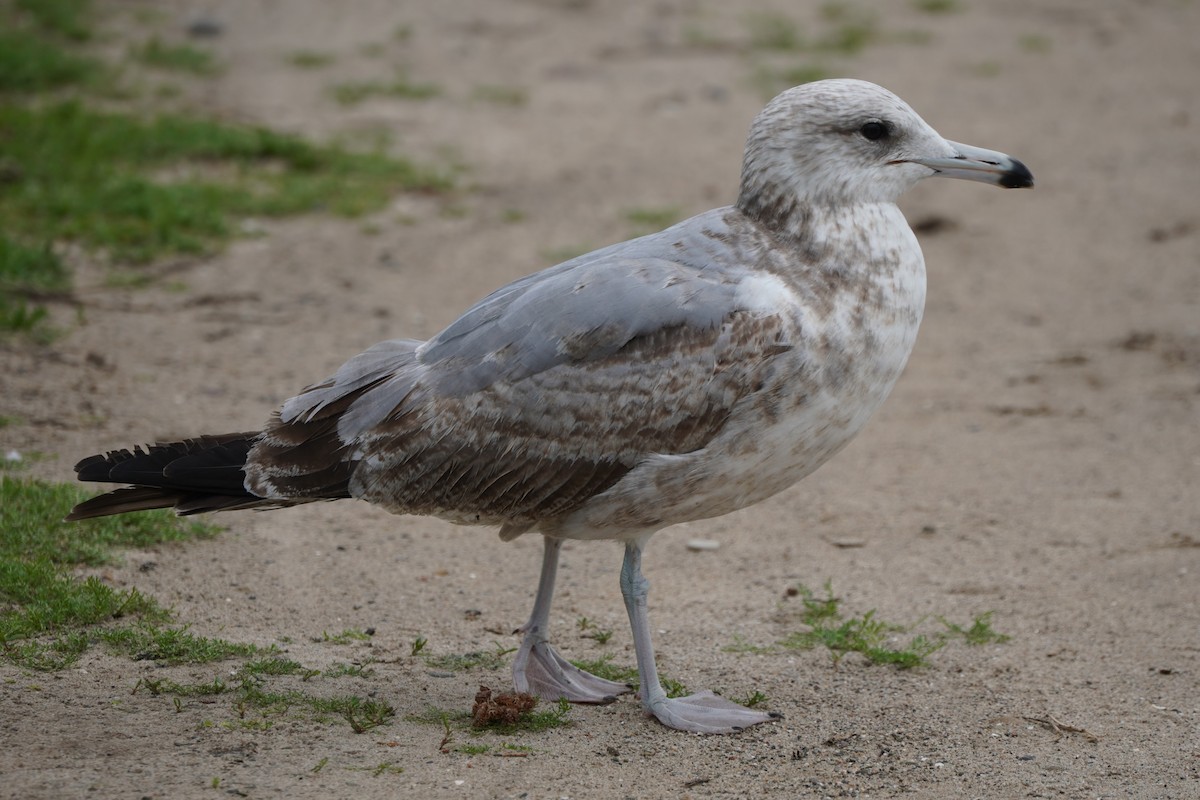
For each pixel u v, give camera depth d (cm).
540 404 872
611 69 2819
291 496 902
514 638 1044
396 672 967
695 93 2678
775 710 936
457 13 3181
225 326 1658
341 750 833
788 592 1136
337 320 1697
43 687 891
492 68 2802
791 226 908
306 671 949
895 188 928
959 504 1319
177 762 800
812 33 3094
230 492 904
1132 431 1481
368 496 904
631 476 870
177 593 1067
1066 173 2295
